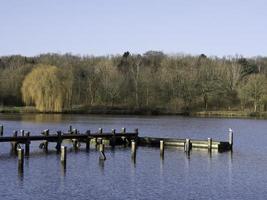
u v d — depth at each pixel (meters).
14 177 43.88
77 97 154.88
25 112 136.62
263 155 61.44
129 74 171.25
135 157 55.34
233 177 46.66
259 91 152.62
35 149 62.16
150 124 109.94
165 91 163.25
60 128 92.50
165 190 40.47
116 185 41.88
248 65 194.75
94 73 164.62
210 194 39.53
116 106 154.12
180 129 99.38
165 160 55.84
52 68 135.38
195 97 161.00
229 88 166.75
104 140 67.81
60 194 38.28
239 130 99.94
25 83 134.75
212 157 58.88
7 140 56.03
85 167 49.97
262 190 41.25
